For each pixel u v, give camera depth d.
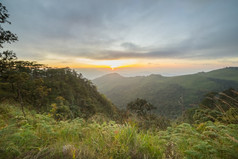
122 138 2.06
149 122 4.10
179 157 1.71
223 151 1.71
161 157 1.76
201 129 2.78
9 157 1.52
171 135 2.58
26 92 16.75
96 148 1.87
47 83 33.44
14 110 5.16
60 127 3.13
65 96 32.59
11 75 17.02
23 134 1.91
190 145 2.01
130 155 1.72
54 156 1.57
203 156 1.56
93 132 2.70
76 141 2.25
